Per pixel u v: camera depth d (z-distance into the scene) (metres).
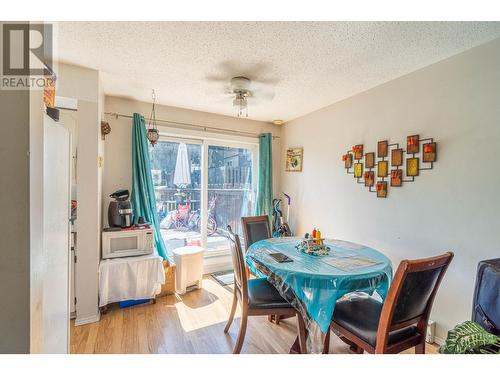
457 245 1.91
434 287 1.40
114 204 2.60
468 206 1.85
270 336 2.08
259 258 1.86
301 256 1.90
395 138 2.37
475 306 1.18
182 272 2.79
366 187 2.65
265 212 3.77
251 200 3.99
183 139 3.41
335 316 1.59
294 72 2.23
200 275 2.96
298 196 3.66
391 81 2.40
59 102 2.17
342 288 1.48
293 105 3.15
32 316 0.75
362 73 2.26
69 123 2.31
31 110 0.74
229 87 2.56
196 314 2.39
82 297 2.19
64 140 1.24
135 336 2.02
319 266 1.66
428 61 2.03
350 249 2.11
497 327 1.07
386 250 2.44
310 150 3.46
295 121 3.74
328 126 3.16
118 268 2.35
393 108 2.39
